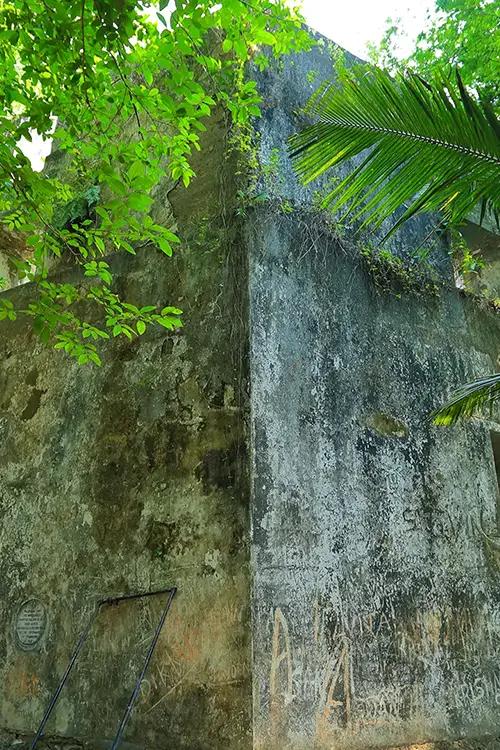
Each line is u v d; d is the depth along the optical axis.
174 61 5.07
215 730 4.12
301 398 4.99
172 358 5.32
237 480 4.57
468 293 6.84
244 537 4.39
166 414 5.17
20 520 5.72
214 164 5.75
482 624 5.50
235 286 5.12
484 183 3.59
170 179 6.09
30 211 4.96
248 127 5.62
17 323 6.64
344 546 4.84
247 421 4.65
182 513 4.78
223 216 5.44
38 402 6.09
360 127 3.77
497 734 5.23
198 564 4.57
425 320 6.24
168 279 5.64
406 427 5.66
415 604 5.12
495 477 6.16
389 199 3.81
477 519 5.85
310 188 5.81
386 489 5.28
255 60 5.64
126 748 4.46
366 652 4.68
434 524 5.51
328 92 4.03
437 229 6.75
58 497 5.55
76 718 4.79
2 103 4.81
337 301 5.56
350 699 4.48
